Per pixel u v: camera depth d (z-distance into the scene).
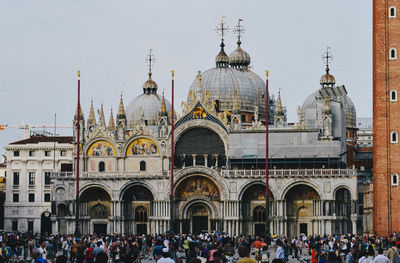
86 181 148.50
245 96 169.75
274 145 147.00
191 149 150.38
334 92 171.62
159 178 146.25
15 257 82.88
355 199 139.25
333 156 145.00
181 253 98.50
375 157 123.31
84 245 77.44
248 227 144.88
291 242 101.38
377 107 123.31
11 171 184.50
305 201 143.50
